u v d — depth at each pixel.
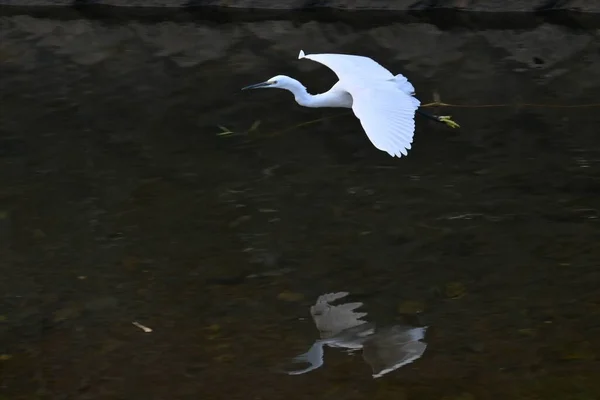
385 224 11.30
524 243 10.76
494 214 11.44
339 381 8.45
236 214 11.67
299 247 10.87
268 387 8.38
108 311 9.73
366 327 9.31
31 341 9.25
